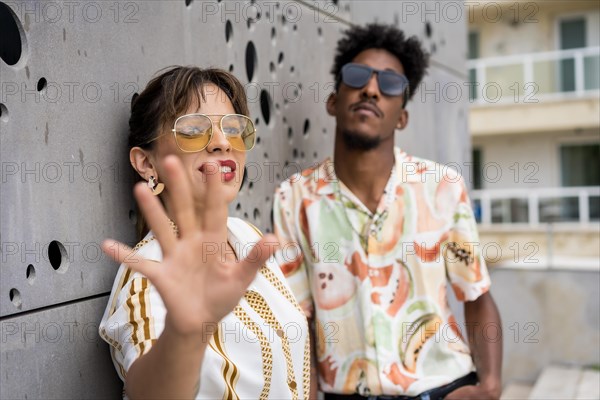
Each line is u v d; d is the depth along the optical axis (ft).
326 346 5.53
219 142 3.83
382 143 5.53
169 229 2.66
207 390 3.38
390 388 5.31
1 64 3.49
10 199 3.50
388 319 5.42
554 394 14.89
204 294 2.65
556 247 38.22
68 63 3.95
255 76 6.17
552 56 42.86
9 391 3.46
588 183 44.47
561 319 18.04
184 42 5.11
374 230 5.49
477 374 5.73
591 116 42.68
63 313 3.84
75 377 3.93
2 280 3.43
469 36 46.11
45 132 3.76
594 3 43.01
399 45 5.90
